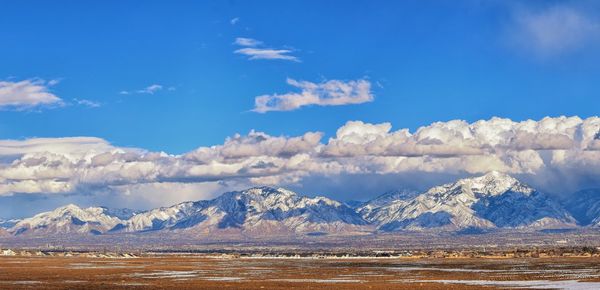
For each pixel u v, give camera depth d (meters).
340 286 153.00
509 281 164.00
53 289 146.62
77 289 146.75
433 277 181.00
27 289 146.50
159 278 183.12
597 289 140.88
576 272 195.25
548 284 153.88
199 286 154.38
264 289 146.50
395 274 196.25
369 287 150.00
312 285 156.38
